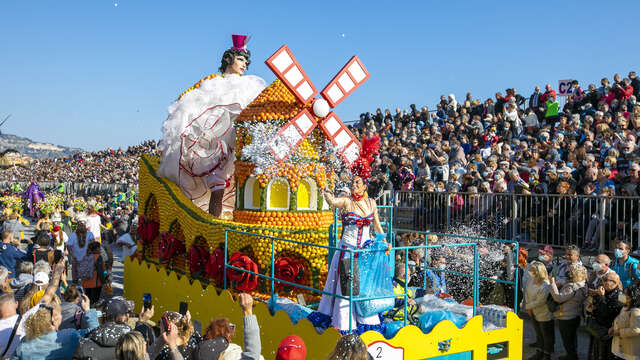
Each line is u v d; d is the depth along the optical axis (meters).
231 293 7.13
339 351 3.65
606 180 10.38
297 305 6.17
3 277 7.01
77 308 6.12
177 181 9.79
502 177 11.97
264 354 6.22
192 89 9.77
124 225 16.66
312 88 7.14
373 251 5.57
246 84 9.22
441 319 5.80
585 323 7.14
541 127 15.95
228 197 9.58
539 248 10.55
